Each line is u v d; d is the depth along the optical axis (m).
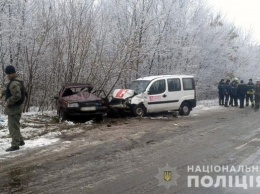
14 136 7.75
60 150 7.77
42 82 16.58
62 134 9.77
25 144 8.34
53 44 15.98
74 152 7.59
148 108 13.96
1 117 12.52
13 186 5.32
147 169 6.23
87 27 16.25
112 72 17.36
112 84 18.16
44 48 15.73
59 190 5.13
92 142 8.69
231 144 8.48
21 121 12.02
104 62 17.22
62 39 16.12
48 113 14.34
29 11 15.50
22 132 9.92
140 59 19.25
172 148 8.03
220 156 7.20
